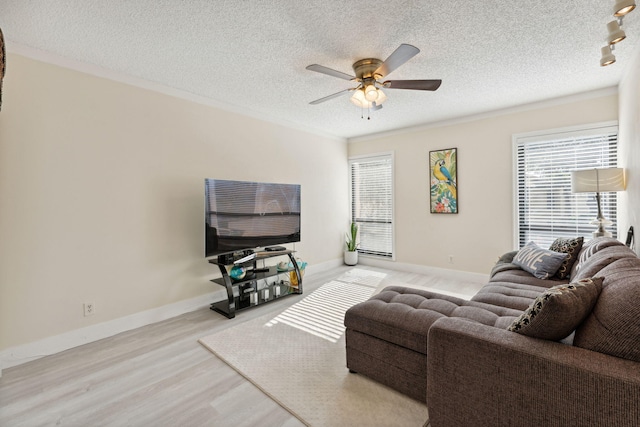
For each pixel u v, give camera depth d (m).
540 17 1.97
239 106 3.63
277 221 3.74
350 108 3.75
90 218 2.54
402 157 4.79
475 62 2.60
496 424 1.22
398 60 2.08
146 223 2.89
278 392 1.82
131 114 2.78
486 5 1.85
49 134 2.33
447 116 4.12
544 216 3.61
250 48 2.32
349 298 3.58
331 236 5.14
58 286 2.38
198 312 3.18
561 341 1.26
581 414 1.03
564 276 2.54
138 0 1.75
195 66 2.60
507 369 1.19
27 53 2.23
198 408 1.70
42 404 1.74
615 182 2.61
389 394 1.79
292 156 4.39
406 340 1.72
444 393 1.37
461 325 1.38
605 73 2.82
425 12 1.91
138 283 2.83
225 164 3.54
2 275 2.14
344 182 5.40
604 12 1.92
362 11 1.89
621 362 1.02
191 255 3.23
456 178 4.23
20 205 2.21
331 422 1.57
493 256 3.98
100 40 2.18
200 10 1.85
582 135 3.32
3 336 2.14
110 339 2.56
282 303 3.42
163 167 3.00
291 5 1.82
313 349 2.35
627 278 1.21
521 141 3.72
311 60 2.52
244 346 2.41
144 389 1.87
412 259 4.75
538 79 2.95
